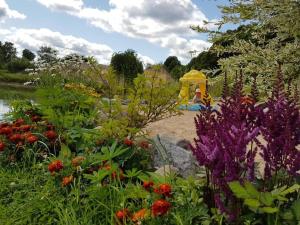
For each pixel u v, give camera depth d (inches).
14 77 1450.5
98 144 171.2
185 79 523.8
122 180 141.0
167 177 126.6
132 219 110.6
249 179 95.7
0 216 132.1
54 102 219.3
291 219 92.3
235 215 95.7
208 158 95.4
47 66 420.8
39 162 166.2
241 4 177.5
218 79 182.1
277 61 171.9
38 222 128.5
